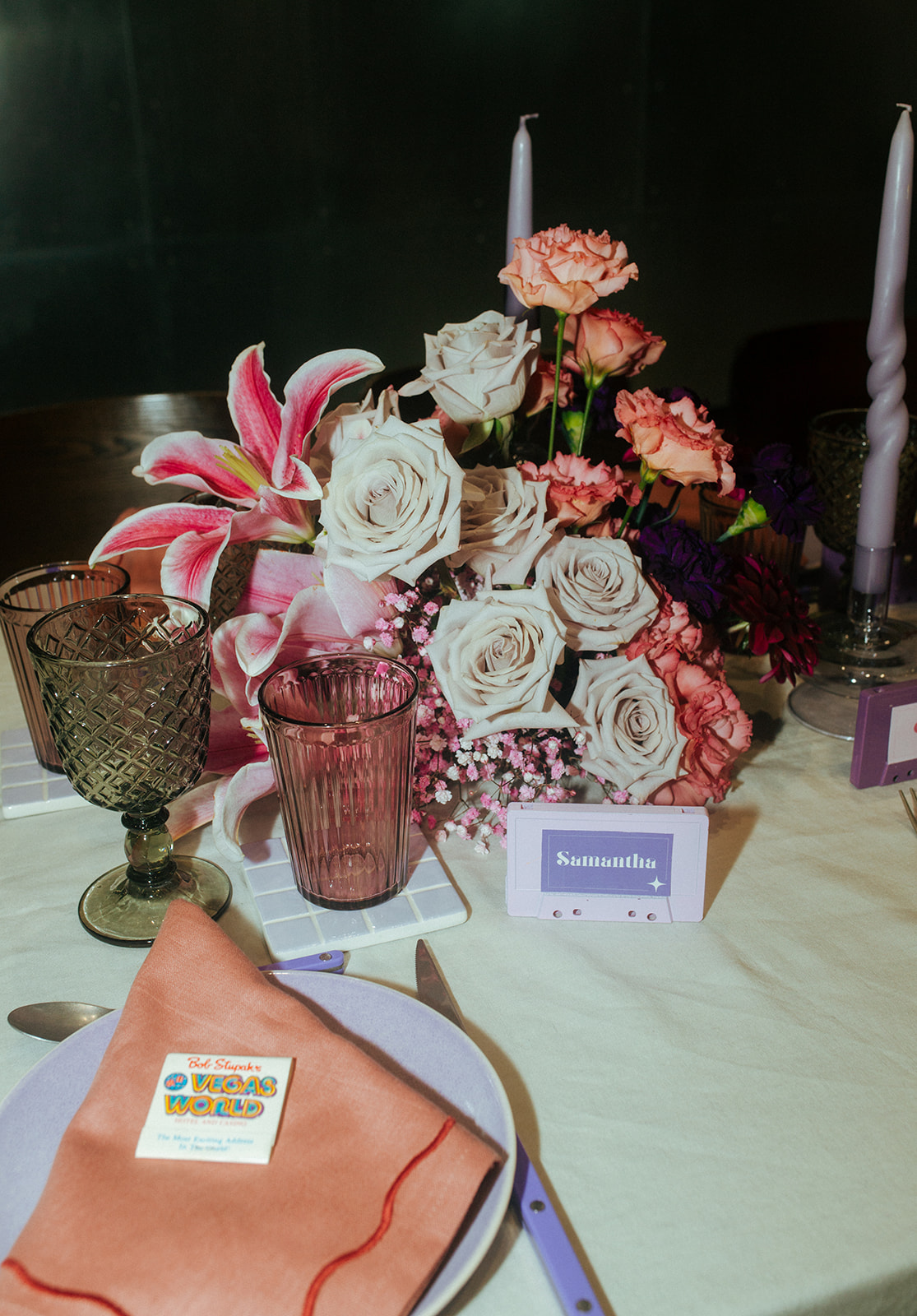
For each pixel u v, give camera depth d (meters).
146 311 2.99
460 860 0.75
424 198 3.13
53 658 0.60
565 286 0.73
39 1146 0.50
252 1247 0.43
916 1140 0.53
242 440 0.75
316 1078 0.51
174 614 0.68
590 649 0.72
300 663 0.69
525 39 3.07
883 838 0.77
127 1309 0.41
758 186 3.48
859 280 3.72
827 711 0.93
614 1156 0.52
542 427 1.06
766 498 0.84
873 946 0.66
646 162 3.34
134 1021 0.54
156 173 2.85
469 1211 0.46
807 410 1.98
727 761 0.76
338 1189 0.46
